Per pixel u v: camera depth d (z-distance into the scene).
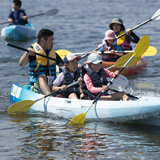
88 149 11.61
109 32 24.66
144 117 13.86
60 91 16.64
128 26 52.03
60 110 15.75
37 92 17.86
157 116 13.64
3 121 14.98
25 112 16.62
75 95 16.09
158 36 42.88
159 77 24.34
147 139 12.57
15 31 44.06
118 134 13.16
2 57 32.41
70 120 14.44
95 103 14.89
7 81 23.44
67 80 16.02
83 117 14.38
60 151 11.45
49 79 17.48
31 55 17.70
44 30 17.77
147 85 22.17
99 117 14.70
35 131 13.53
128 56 17.70
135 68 25.72
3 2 107.38
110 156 11.04
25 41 43.97
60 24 56.84
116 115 14.27
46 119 15.39
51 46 17.98
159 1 106.06
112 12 74.38
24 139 12.60
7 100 19.03
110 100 15.35
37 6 92.62
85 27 52.53
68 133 13.27
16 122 14.84
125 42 26.89
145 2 102.88
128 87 21.77
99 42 39.38
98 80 15.48
